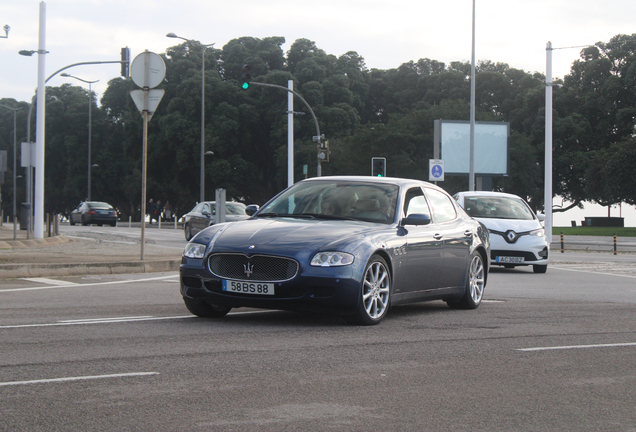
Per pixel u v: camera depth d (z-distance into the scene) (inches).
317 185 363.6
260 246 299.0
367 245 309.1
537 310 380.2
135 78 600.4
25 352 242.5
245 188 2517.2
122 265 581.9
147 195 2773.1
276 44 2778.1
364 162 2268.7
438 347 264.4
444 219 380.5
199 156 2362.2
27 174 1049.5
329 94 2600.9
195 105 2442.2
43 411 172.2
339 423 166.6
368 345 265.3
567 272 681.0
